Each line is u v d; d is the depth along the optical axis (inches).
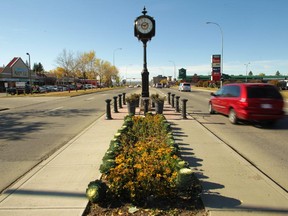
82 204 167.2
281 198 174.2
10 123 530.0
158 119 408.2
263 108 457.4
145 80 654.5
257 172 222.5
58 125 497.7
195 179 171.6
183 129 415.8
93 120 560.4
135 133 338.0
